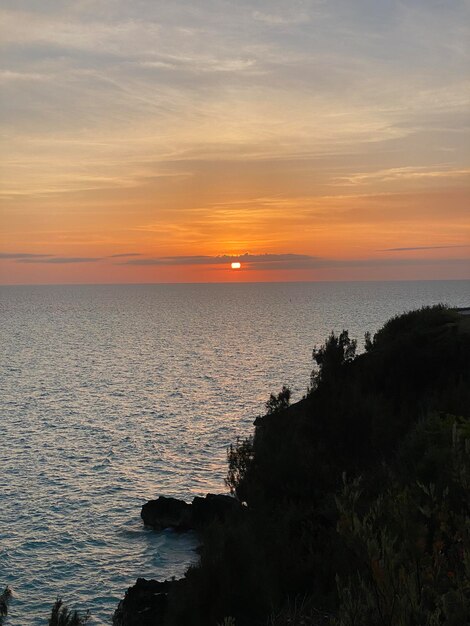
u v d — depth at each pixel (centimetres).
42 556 3416
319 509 1661
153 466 5194
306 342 16938
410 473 1255
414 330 3406
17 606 2866
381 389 2958
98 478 4850
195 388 9456
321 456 2259
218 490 4616
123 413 7488
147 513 3803
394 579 530
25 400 8350
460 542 643
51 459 5366
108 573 3209
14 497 4375
